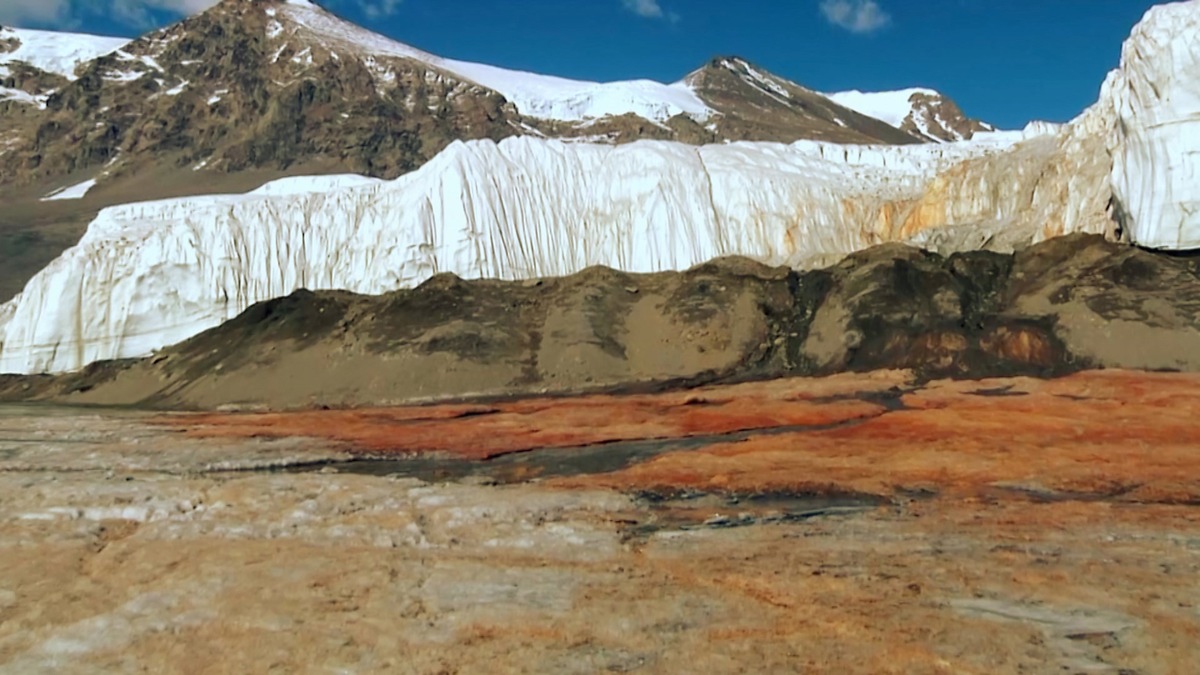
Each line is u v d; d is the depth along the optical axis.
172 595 21.67
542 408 51.78
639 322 64.25
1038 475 31.67
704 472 34.03
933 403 45.34
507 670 17.12
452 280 69.81
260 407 60.31
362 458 40.44
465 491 32.06
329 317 69.12
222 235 77.56
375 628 19.34
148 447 44.03
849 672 16.58
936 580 21.31
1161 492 29.27
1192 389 44.34
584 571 22.80
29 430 50.62
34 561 24.73
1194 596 19.84
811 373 56.31
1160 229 55.69
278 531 27.30
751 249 73.81
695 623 19.08
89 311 77.38
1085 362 51.44
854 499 29.89
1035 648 17.38
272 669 17.56
